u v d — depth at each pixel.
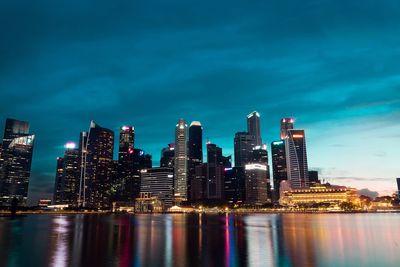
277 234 139.00
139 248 94.06
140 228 185.75
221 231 158.62
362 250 89.31
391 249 91.31
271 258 76.06
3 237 128.38
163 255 80.94
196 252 85.75
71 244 104.25
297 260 73.44
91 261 73.19
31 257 78.81
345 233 142.38
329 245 99.69
